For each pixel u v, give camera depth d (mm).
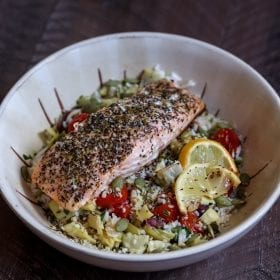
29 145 507
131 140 468
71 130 502
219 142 508
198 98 517
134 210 463
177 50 548
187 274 452
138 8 649
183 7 649
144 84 555
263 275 451
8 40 617
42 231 415
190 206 466
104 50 547
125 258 400
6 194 435
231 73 531
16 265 457
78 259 427
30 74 515
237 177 481
